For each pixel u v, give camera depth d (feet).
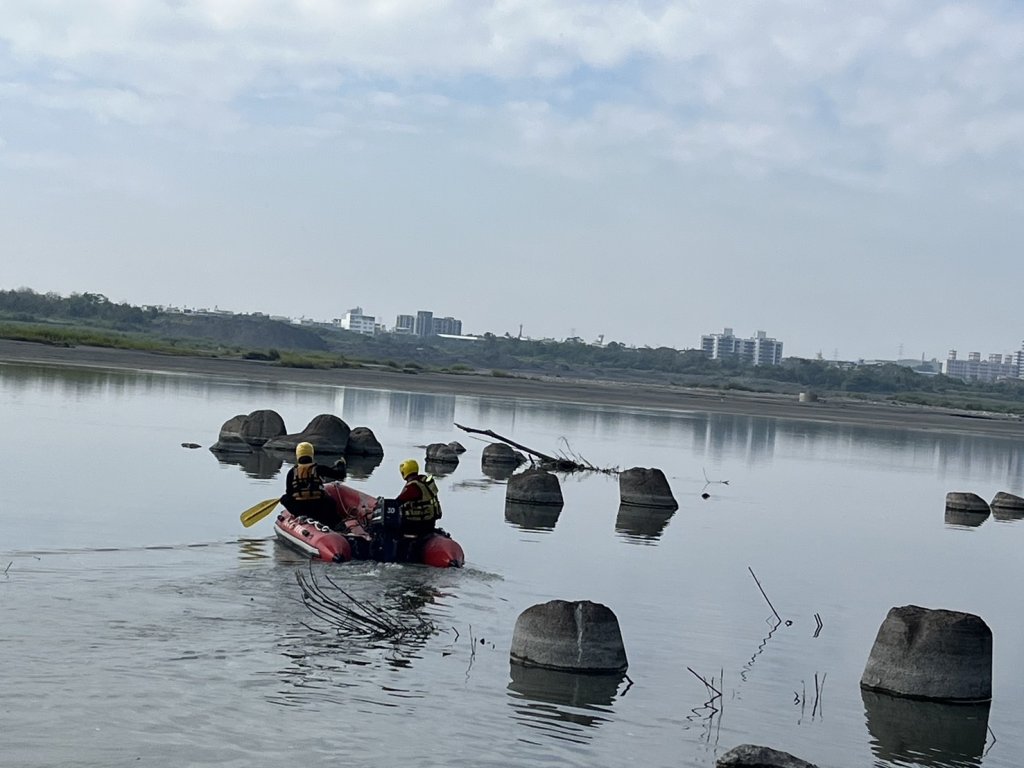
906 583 64.18
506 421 171.53
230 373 238.07
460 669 38.45
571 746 31.89
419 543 56.90
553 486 86.79
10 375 174.29
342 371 303.48
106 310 577.84
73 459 87.56
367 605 46.83
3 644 36.76
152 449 98.68
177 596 45.34
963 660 40.14
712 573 61.72
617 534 73.72
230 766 28.32
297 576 49.24
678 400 313.32
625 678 39.47
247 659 37.40
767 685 40.22
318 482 62.08
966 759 33.83
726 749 32.76
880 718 37.45
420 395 222.69
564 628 39.73
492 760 30.22
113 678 34.32
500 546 64.90
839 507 101.35
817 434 210.18
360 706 33.71
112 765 27.86
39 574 47.34
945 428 284.82
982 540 87.04
